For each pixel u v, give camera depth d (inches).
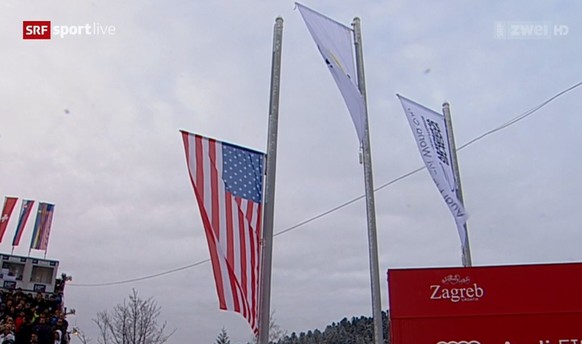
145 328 1611.7
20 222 1114.1
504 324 240.7
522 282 244.4
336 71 454.6
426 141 509.7
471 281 247.8
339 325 2023.9
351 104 452.8
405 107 515.8
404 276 252.7
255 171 376.2
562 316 237.8
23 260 1066.7
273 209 370.0
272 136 389.1
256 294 347.6
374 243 447.2
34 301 824.3
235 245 350.9
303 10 454.0
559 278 242.4
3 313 765.3
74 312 892.6
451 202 497.7
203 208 349.7
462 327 242.8
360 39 494.3
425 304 247.8
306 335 2005.4
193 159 358.0
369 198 457.7
